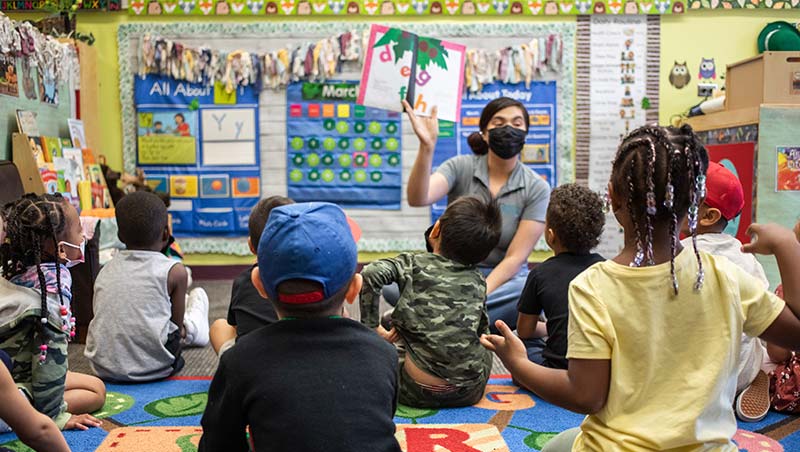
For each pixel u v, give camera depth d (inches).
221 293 166.9
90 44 177.5
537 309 89.5
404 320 81.0
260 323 82.6
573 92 184.1
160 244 99.4
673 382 42.4
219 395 43.1
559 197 87.0
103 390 82.0
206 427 43.9
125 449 68.3
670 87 184.9
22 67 142.2
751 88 136.2
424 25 181.8
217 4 180.5
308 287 42.4
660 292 42.4
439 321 80.3
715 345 42.3
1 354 59.1
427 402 81.4
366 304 80.2
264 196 185.9
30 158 132.9
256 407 40.8
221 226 186.2
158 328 93.3
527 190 108.3
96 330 93.4
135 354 92.6
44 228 70.0
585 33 183.0
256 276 46.9
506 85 183.8
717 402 42.1
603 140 185.3
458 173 111.7
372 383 41.9
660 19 183.3
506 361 46.4
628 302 42.8
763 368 82.5
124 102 182.5
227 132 184.4
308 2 180.9
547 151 185.2
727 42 183.6
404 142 185.6
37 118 148.6
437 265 82.2
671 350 42.6
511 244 107.4
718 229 75.7
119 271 94.7
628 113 184.7
